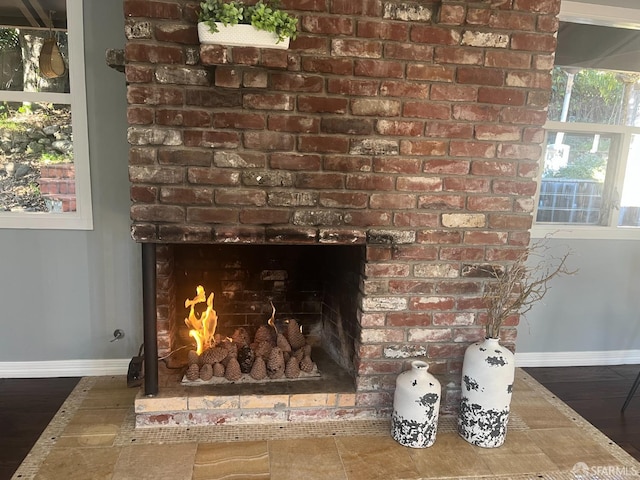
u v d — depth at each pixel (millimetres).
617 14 2662
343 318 2477
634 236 2945
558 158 2908
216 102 1891
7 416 2205
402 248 2137
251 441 2051
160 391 2160
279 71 1894
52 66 2430
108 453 1937
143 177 1907
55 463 1867
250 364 2344
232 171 1951
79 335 2621
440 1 1927
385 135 2020
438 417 2287
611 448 2131
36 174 2520
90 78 2404
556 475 1916
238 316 2773
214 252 2674
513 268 2166
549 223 2965
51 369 2621
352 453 1992
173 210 1950
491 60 2025
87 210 2504
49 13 2400
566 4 2615
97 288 2588
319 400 2209
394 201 2080
